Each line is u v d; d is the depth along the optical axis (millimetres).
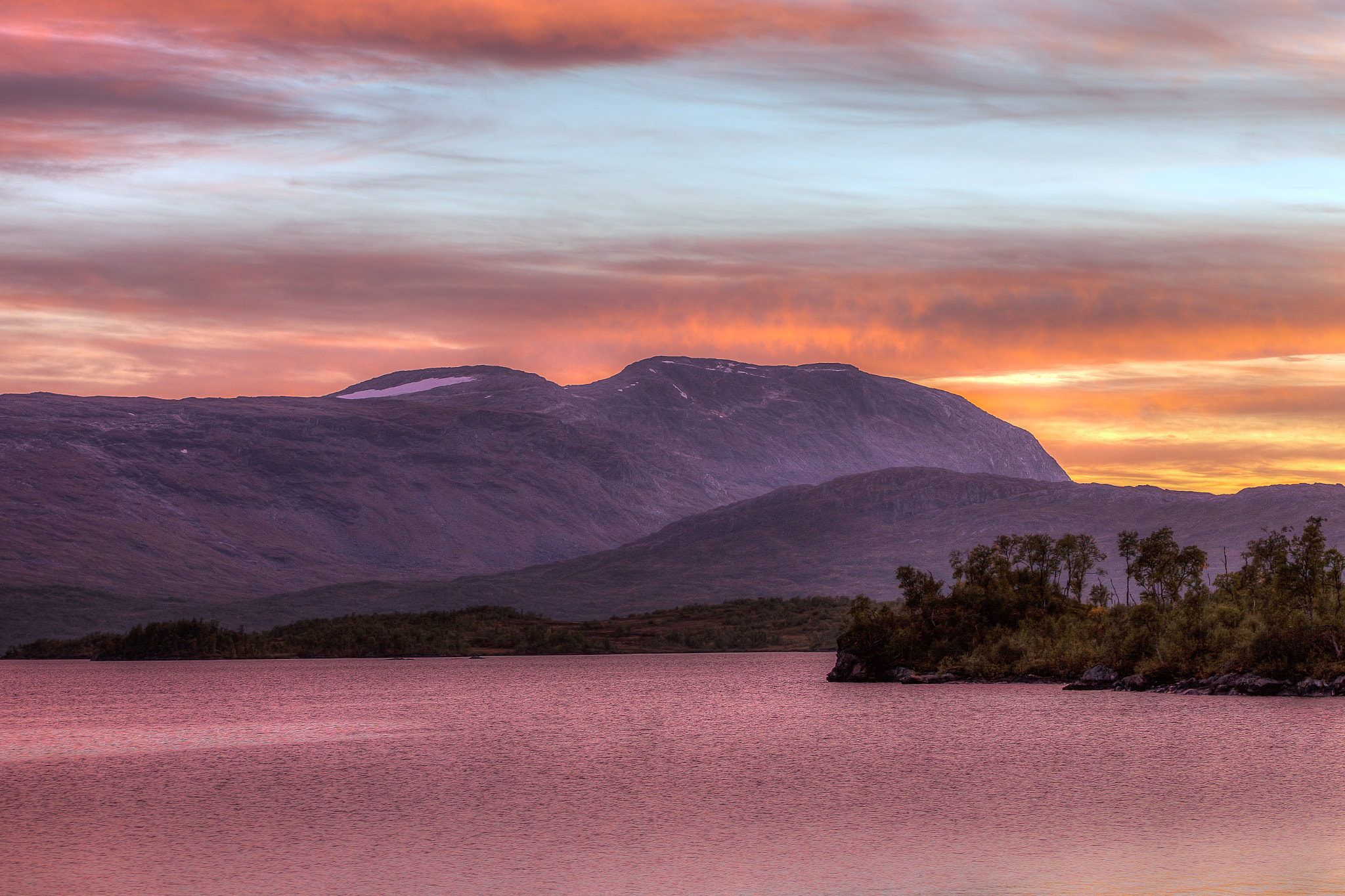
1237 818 82875
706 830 82688
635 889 66562
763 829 82875
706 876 69188
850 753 125000
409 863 73500
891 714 169500
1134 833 78500
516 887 67250
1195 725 140375
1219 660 192125
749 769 114000
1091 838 77375
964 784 101000
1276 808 86312
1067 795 94125
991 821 83938
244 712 198000
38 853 77750
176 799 99188
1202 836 77000
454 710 197250
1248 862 69500
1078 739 130250
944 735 140000
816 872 69688
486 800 97188
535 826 85188
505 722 171750
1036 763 112375
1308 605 193000
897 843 77125
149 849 78438
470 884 68125
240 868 72750
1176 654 198500
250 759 128375
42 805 96375
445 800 97062
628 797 97812
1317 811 85000
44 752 138250
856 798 95375
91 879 70375
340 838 81375
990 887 65000
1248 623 194500
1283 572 198500
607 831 82938
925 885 65938
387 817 89500
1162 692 193000
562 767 118062
